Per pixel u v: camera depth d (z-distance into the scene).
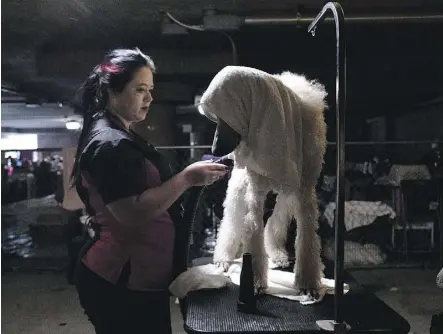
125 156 1.40
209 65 5.61
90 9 4.15
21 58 5.46
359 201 5.27
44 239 6.82
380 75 6.39
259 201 1.58
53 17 4.32
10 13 4.18
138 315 1.56
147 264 1.55
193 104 6.67
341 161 1.23
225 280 1.68
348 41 5.40
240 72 1.46
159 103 6.39
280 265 1.96
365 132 12.12
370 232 5.32
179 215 1.71
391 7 4.09
